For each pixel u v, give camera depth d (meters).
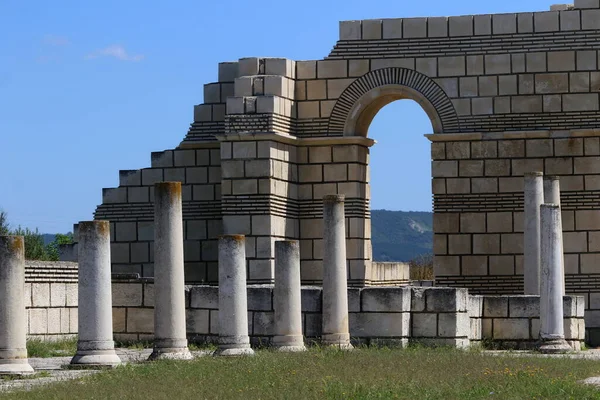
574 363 37.41
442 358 37.81
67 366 36.25
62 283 46.09
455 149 53.06
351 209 54.56
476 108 53.06
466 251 52.81
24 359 34.50
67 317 46.34
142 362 37.50
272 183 53.56
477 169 52.81
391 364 35.91
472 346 44.25
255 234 53.53
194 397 29.56
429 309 43.59
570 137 52.31
